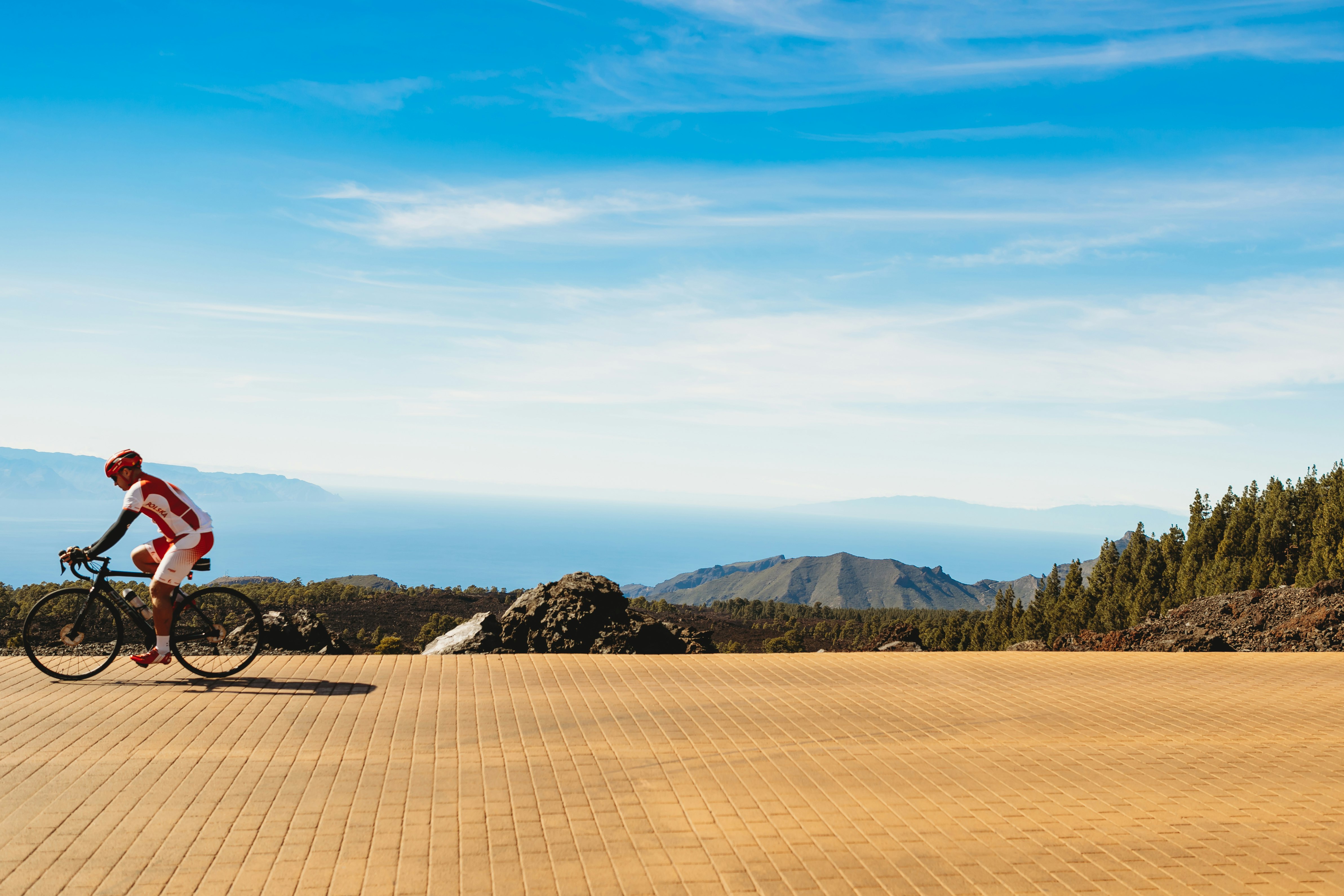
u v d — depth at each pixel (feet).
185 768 16.78
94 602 23.67
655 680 26.04
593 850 13.62
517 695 23.52
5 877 12.03
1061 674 29.73
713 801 16.16
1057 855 14.24
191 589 25.39
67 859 12.67
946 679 28.04
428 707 21.91
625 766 17.95
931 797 16.90
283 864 12.70
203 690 22.67
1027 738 21.53
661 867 13.10
